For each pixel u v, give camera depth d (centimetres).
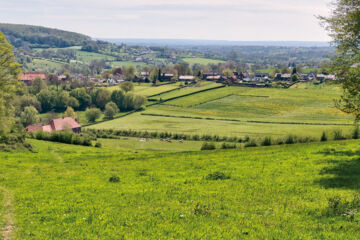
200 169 3500
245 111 17875
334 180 2591
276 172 3056
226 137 11075
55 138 7844
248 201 2170
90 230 1700
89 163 4500
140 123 15438
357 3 3397
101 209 2078
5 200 2422
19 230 1742
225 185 2647
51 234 1670
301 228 1622
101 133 12438
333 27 3591
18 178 3341
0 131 5819
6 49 6000
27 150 5644
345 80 3528
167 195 2403
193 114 17350
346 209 1809
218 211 1959
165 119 16250
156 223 1778
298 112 17050
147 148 9850
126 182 2973
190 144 10550
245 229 1630
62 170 3891
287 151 4406
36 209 2125
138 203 2223
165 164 4019
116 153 5884
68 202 2284
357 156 3553
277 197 2222
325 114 16250
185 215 1892
